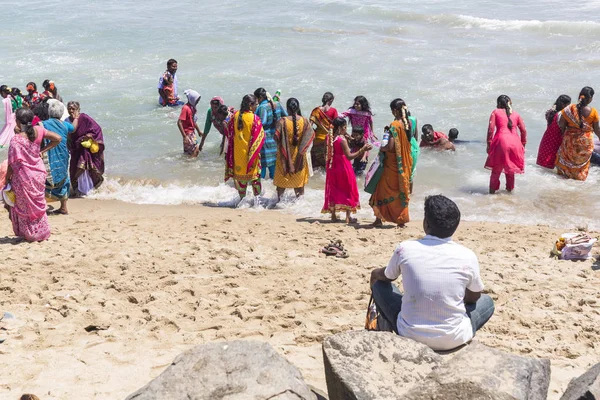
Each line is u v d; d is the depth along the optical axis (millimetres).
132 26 25625
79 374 5129
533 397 3562
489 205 10547
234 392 3625
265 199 11078
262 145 11055
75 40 23828
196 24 25500
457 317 4273
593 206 10391
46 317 6254
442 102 15734
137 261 7727
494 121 10836
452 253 4297
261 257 7910
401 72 18141
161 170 12633
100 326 6078
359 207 9695
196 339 5801
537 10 25328
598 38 20750
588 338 5777
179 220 9812
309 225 9508
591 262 7746
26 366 5262
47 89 14156
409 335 4297
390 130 8914
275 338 5832
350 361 3863
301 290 6852
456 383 3514
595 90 15938
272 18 25875
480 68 18219
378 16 25438
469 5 26781
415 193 11172
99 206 10836
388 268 4469
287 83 17594
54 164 9969
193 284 7000
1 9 30516
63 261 7703
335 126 9414
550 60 18703
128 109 16375
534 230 9188
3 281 7086
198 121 15453
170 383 3682
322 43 21797
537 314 6207
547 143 11703
